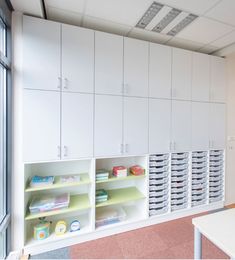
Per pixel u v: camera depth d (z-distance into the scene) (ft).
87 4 5.83
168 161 8.27
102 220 7.34
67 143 6.46
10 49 5.81
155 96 7.83
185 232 7.45
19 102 6.00
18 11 5.89
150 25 7.08
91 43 6.71
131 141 7.45
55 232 6.70
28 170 6.73
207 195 9.23
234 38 8.14
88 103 6.72
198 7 5.92
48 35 6.15
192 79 8.63
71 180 7.01
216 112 9.29
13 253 5.83
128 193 8.29
